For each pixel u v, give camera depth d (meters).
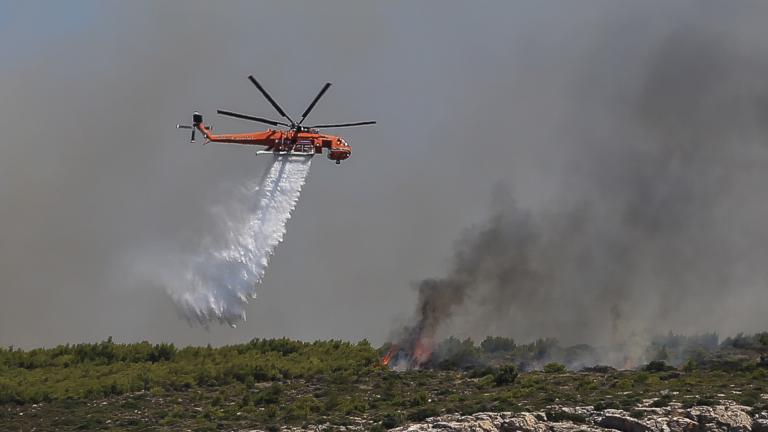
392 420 191.25
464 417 186.00
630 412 188.12
